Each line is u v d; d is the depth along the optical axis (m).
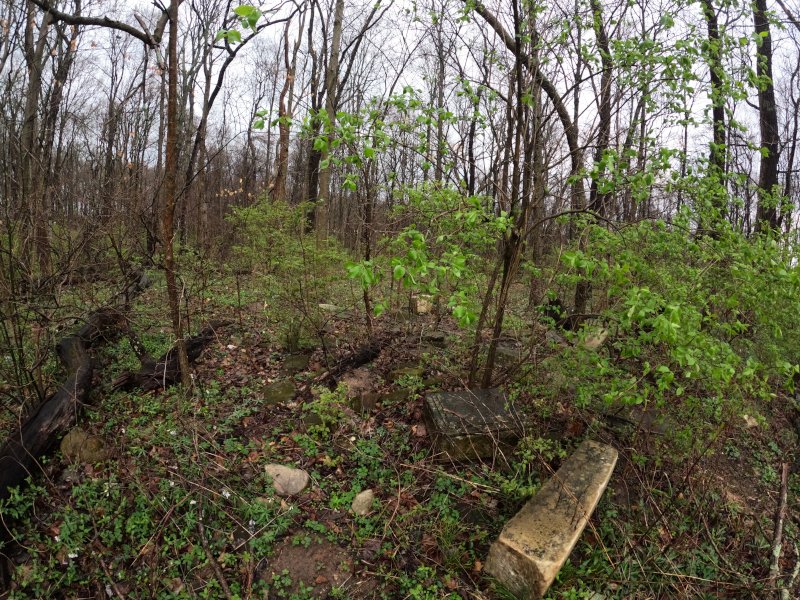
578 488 3.04
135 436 3.65
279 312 5.56
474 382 4.41
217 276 6.44
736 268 2.90
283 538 3.02
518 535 2.68
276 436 3.95
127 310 5.00
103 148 6.87
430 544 2.99
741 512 3.52
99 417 3.84
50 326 4.09
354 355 5.11
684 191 3.59
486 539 3.05
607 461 3.33
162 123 11.62
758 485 3.94
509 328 4.53
